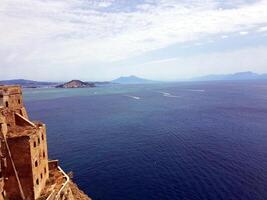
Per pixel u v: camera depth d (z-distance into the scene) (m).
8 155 44.69
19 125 52.12
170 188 69.31
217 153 95.38
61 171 58.31
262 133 123.50
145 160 90.38
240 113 181.38
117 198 65.69
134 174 79.06
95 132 131.62
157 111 197.38
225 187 68.19
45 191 49.28
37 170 48.00
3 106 50.75
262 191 65.38
